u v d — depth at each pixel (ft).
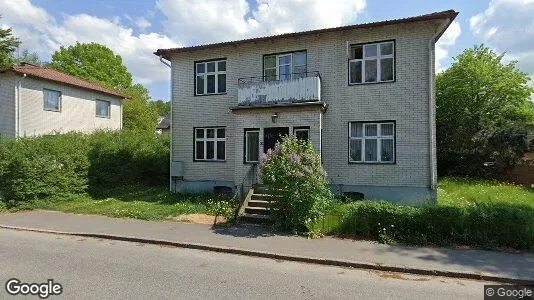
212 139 52.37
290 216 31.53
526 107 84.53
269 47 48.96
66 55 141.79
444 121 78.43
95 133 63.82
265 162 33.37
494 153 64.23
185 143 53.52
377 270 21.97
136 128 117.60
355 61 44.83
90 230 31.42
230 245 26.45
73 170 49.62
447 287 19.07
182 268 21.68
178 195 49.65
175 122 54.08
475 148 68.08
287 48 47.96
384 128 43.50
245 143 46.88
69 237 30.07
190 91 53.36
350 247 25.95
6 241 28.37
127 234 29.89
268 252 24.71
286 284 19.08
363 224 28.89
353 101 44.45
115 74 152.66
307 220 30.42
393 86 42.75
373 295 17.69
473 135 69.67
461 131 71.46
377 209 28.53
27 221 35.45
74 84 75.10
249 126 46.26
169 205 42.34
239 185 44.91
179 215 37.50
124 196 50.42
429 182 41.06
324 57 45.91
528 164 60.39
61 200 45.91
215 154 52.06
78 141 53.98
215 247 26.09
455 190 51.55
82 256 24.09
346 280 19.98
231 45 49.80
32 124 66.80
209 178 51.85
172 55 54.13
